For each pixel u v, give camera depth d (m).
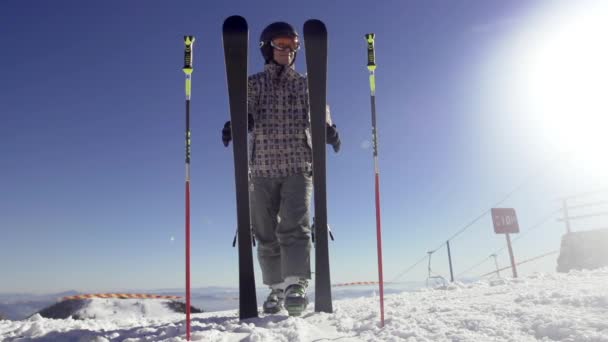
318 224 2.57
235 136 2.49
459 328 1.76
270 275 2.77
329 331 2.01
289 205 2.63
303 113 2.74
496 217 5.60
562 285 2.63
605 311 1.66
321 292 2.52
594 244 7.71
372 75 2.25
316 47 2.59
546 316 1.68
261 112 2.73
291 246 2.58
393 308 2.48
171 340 1.83
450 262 7.41
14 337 2.25
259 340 1.77
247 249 2.46
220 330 2.07
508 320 1.77
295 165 2.68
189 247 1.91
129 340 1.95
